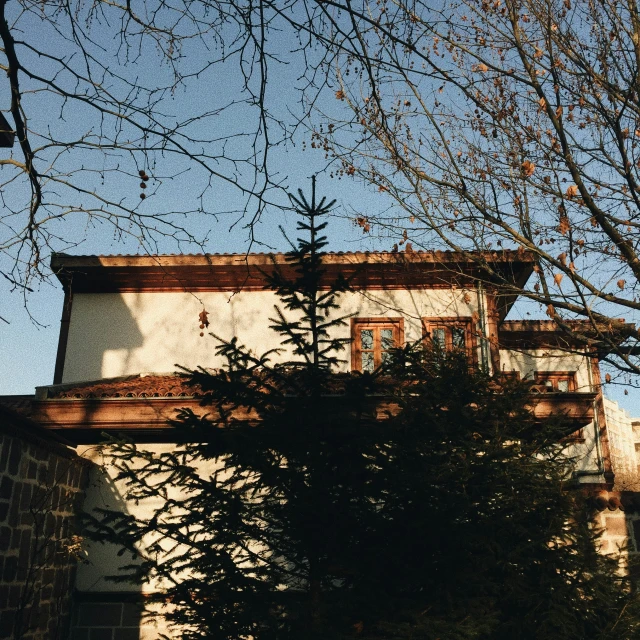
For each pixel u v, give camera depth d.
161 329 12.83
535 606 5.44
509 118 9.30
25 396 11.99
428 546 5.01
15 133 5.04
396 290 12.74
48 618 8.91
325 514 4.90
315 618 4.57
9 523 7.47
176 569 5.05
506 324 14.91
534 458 6.45
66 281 13.05
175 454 5.29
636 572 7.43
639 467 20.39
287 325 5.47
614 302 8.97
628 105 8.48
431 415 5.40
